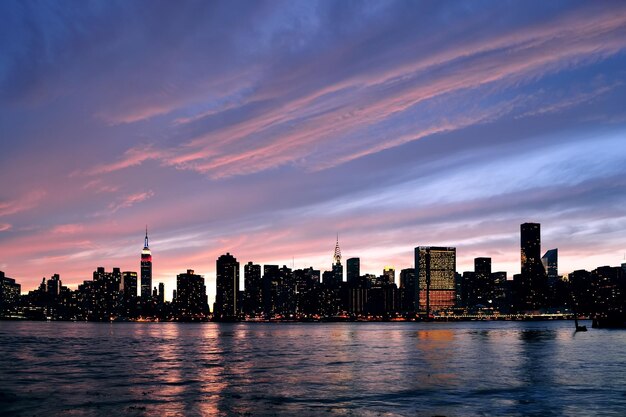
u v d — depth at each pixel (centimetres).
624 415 6519
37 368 12088
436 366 12012
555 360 13162
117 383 9356
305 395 7950
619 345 18900
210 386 8912
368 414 6606
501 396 7794
